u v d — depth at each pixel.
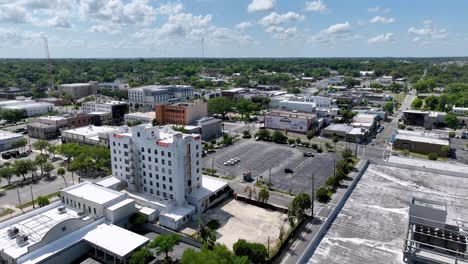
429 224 69.00
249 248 72.19
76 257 78.25
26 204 105.75
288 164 146.62
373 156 157.50
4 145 166.50
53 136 190.00
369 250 70.81
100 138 156.38
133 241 78.88
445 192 103.00
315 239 74.44
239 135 199.50
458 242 62.31
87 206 91.94
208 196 103.50
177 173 97.25
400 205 93.50
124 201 93.94
